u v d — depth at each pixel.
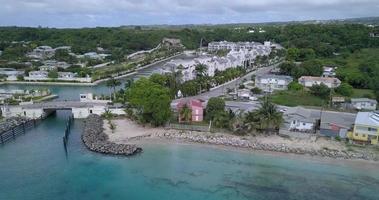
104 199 64.31
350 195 64.69
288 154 82.69
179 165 78.19
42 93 144.00
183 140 92.12
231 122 93.56
